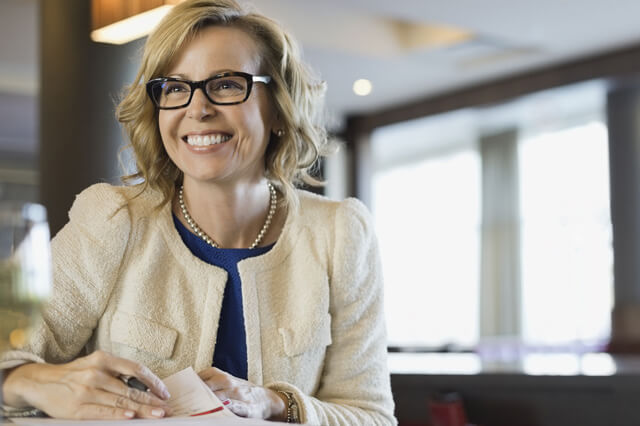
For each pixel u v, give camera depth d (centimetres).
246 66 176
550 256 1027
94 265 171
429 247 1180
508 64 830
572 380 329
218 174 171
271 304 180
